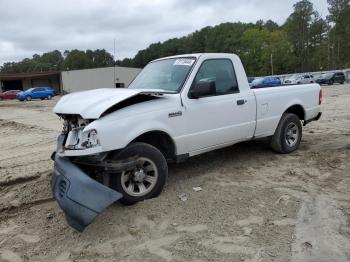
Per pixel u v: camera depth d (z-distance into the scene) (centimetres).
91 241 427
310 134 965
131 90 509
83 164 483
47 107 2828
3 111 2542
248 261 374
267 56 10256
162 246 409
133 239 427
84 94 528
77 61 12456
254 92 664
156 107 519
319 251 387
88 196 423
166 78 594
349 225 439
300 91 767
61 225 473
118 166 472
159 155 515
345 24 9506
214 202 512
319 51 10244
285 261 372
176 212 484
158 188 520
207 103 580
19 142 1109
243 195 535
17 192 605
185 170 657
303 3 10619
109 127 466
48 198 570
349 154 718
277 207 494
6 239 448
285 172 636
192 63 586
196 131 566
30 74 6825
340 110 1550
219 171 648
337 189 550
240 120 635
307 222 450
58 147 516
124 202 492
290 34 10694
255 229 437
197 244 409
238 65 647
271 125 704
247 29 11412
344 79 4850
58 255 404
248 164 685
